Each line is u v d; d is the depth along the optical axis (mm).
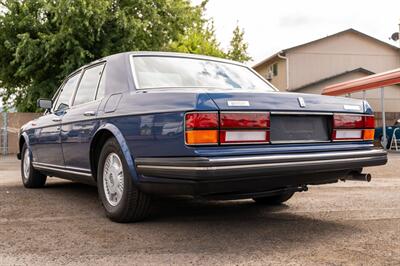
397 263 2826
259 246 3227
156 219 4141
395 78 14695
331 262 2846
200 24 20828
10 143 17328
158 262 2871
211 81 4500
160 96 3516
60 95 5855
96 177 4500
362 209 4645
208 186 3150
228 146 3182
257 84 4844
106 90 4391
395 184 6746
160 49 18625
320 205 4895
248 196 3604
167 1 18547
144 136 3543
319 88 27234
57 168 5395
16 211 4590
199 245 3258
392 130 17906
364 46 28609
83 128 4527
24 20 17266
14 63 17812
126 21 16938
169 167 3264
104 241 3379
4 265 2852
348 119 3859
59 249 3184
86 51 16406
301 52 27641
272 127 3410
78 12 16094
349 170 3850
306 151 3502
